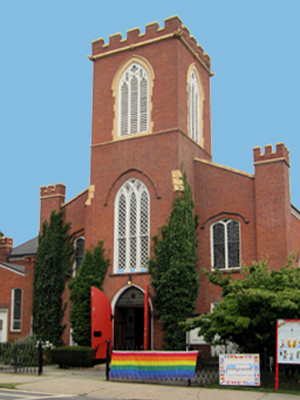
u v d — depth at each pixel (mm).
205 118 32750
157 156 27938
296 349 16547
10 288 32312
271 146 26828
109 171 29250
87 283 27469
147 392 16875
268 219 26125
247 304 18375
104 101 30609
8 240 42844
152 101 28875
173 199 26703
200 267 27609
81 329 26703
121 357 19656
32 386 18203
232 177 27938
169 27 29344
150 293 26031
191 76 31234
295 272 19906
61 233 31109
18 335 31219
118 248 28031
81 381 19328
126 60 30391
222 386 17531
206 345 24562
